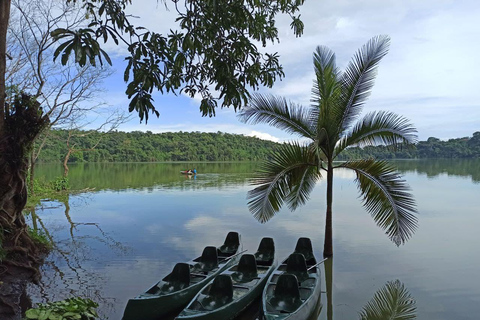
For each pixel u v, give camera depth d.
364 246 11.01
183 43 5.07
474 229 13.44
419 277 8.25
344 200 21.12
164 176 38.00
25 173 8.70
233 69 5.30
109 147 69.44
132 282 7.85
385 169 9.12
